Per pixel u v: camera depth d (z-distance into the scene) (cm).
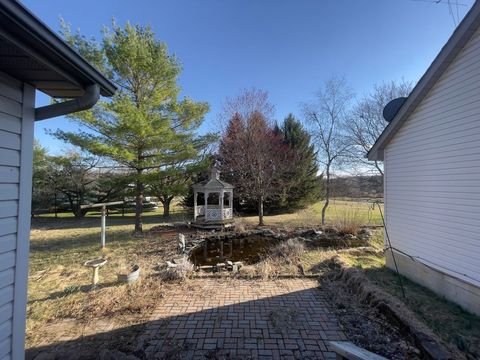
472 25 356
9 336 183
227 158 1469
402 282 491
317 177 1689
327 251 721
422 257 475
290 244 734
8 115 182
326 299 422
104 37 864
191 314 370
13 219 186
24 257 195
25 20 132
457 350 275
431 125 452
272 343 302
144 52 856
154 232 1020
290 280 507
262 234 1051
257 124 1376
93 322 346
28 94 199
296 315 367
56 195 1519
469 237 378
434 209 446
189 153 963
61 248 758
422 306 392
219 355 281
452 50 389
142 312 374
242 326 339
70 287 456
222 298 424
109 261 626
